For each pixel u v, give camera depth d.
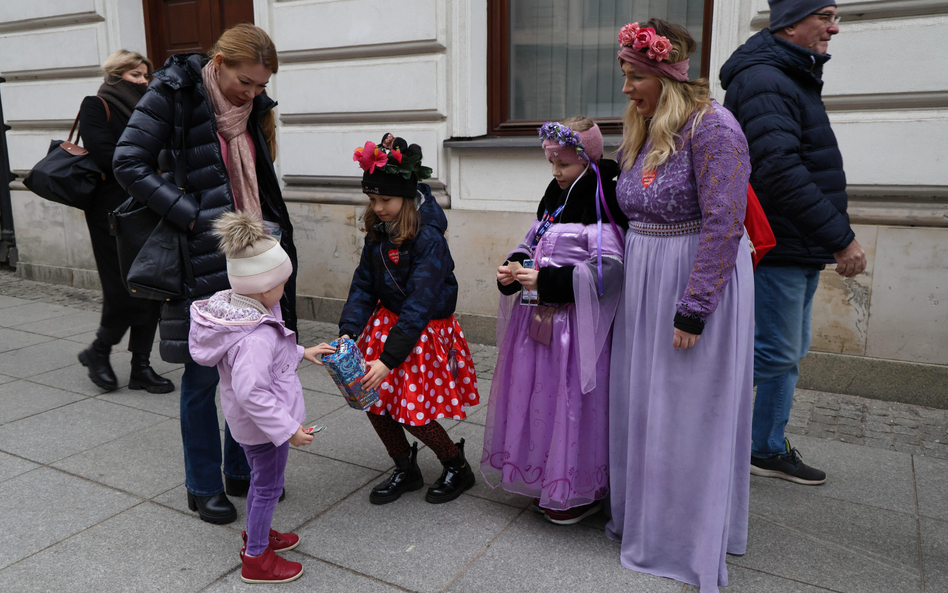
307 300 5.68
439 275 2.66
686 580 2.35
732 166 2.13
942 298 3.77
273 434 2.13
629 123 2.45
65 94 6.52
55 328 5.54
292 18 5.30
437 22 4.77
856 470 3.17
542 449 2.61
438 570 2.42
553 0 4.87
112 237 3.93
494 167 4.83
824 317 4.04
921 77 3.66
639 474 2.44
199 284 2.58
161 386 4.18
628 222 2.54
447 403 2.77
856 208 3.89
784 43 2.71
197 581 2.36
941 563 2.45
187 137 2.59
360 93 5.17
